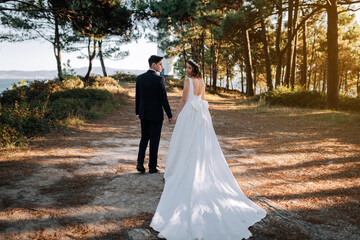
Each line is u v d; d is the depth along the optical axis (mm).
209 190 3014
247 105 17188
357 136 7328
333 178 4215
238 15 18141
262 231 2629
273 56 34688
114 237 2475
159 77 4184
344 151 5828
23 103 8242
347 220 2887
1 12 16672
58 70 18078
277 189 3775
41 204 3096
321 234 2607
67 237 2443
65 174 4145
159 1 15758
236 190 3318
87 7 12328
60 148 5641
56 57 18766
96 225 2678
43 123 7129
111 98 14203
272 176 4352
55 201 3193
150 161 4332
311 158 5398
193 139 3322
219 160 3414
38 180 3832
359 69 41031
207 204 2814
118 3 13492
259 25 28281
